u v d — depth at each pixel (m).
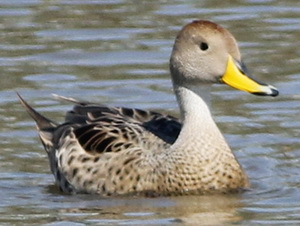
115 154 15.51
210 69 15.29
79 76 19.73
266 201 14.92
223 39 15.28
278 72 19.77
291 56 20.44
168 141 15.58
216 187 15.25
